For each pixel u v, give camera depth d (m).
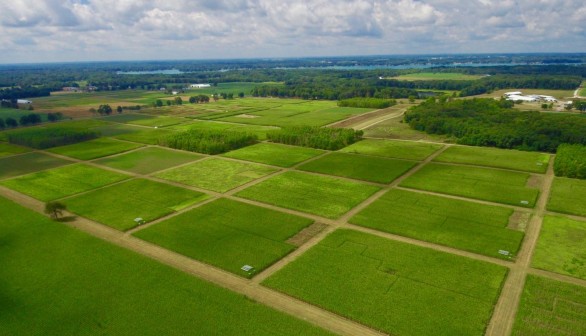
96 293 68.56
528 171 131.62
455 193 112.62
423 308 63.25
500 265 75.25
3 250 84.25
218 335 57.97
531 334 57.28
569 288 67.44
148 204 108.69
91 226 95.88
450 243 84.06
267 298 67.06
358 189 118.19
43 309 64.69
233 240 87.06
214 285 70.31
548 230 89.25
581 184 117.38
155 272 74.56
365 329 59.34
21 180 131.88
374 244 84.19
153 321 61.28
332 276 72.44
